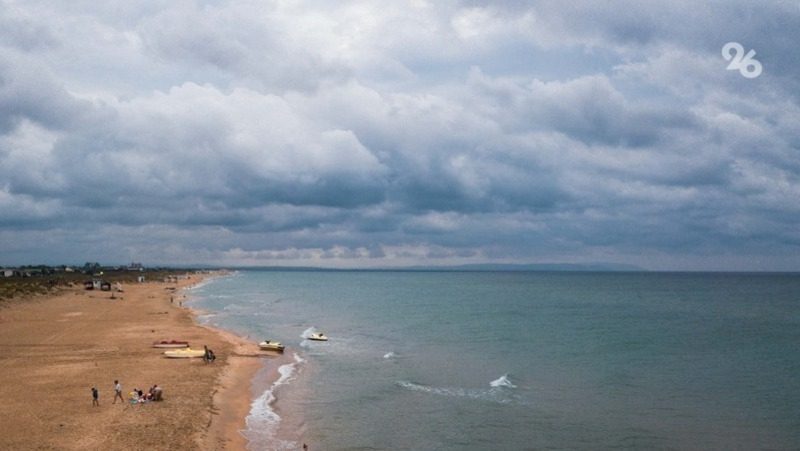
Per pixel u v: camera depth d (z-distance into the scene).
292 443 32.47
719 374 53.44
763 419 38.53
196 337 68.06
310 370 53.19
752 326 94.31
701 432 35.78
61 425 32.25
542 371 54.31
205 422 33.94
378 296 186.25
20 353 54.34
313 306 136.62
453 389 46.25
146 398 37.62
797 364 58.81
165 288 190.62
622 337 79.31
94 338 64.75
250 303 143.12
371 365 56.28
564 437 34.56
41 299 116.31
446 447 32.56
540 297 182.25
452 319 105.06
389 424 36.53
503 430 35.72
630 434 35.22
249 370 51.25
